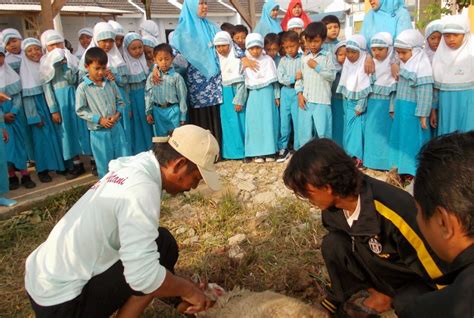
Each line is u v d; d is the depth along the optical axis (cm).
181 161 213
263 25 702
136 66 573
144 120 585
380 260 229
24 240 405
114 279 218
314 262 327
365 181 212
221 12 2420
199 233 395
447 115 447
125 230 198
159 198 210
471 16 698
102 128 490
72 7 1945
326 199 206
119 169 217
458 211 112
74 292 208
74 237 209
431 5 668
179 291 219
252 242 368
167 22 2338
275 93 568
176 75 545
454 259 120
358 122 520
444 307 113
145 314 283
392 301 249
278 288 303
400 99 468
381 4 553
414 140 463
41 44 566
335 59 546
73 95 542
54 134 544
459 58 433
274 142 570
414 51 450
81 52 649
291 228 380
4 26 1888
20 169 523
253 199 463
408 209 204
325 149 198
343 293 257
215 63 571
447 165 115
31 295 211
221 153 605
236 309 244
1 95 435
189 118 599
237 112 575
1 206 460
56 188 519
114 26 569
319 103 530
